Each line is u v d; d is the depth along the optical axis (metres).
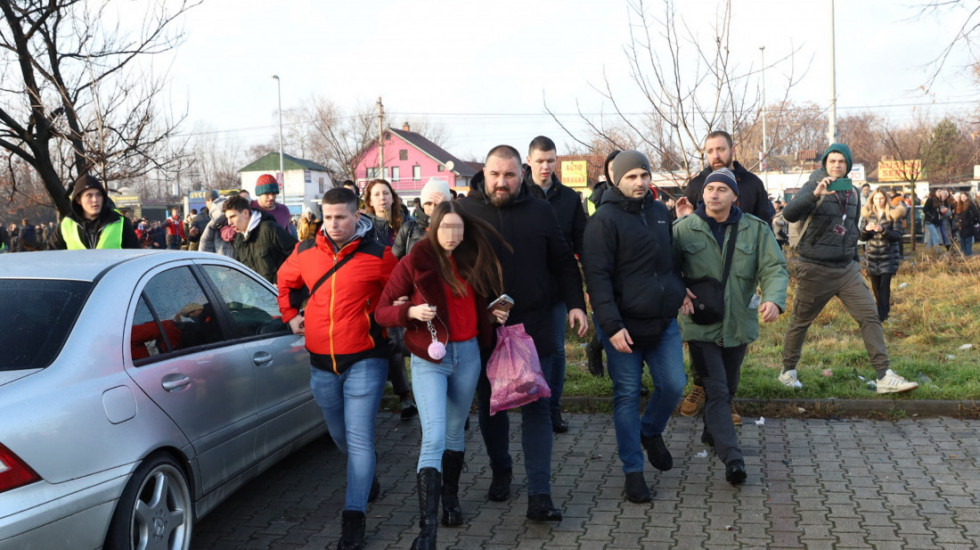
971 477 4.98
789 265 14.68
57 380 3.33
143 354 3.84
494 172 4.46
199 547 4.34
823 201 6.50
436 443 4.12
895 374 6.46
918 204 29.56
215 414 4.23
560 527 4.46
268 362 4.87
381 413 7.02
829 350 8.37
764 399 6.55
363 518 4.25
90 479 3.29
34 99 11.52
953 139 31.11
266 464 4.85
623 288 4.67
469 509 4.79
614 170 4.73
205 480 4.12
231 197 7.03
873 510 4.52
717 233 5.00
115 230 6.38
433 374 4.21
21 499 3.02
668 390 4.79
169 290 4.29
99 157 10.30
